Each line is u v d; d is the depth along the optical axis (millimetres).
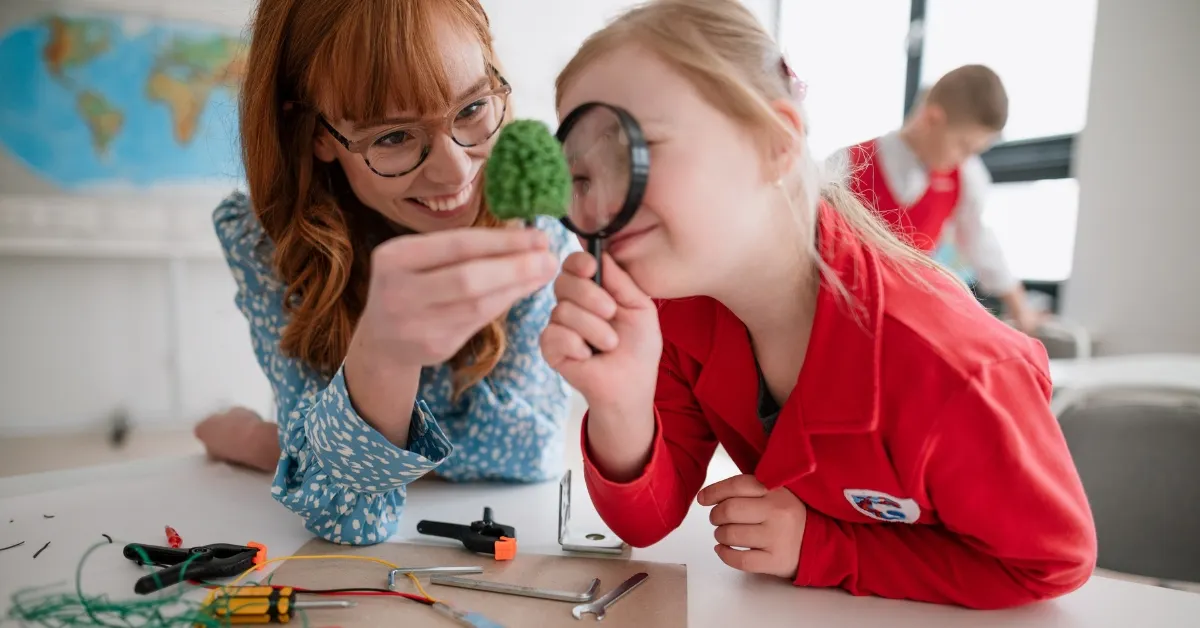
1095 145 2902
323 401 740
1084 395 1353
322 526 777
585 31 3699
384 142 824
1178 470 1227
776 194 598
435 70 771
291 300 983
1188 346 2658
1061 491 590
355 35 756
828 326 638
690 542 785
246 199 1112
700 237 549
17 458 3002
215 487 964
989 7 3408
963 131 2219
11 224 3193
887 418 610
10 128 3176
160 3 3307
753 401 731
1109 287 2885
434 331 573
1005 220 3391
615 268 590
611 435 680
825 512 711
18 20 3158
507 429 985
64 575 689
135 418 3439
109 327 3389
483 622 583
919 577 646
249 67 896
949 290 686
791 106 605
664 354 803
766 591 669
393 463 733
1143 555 1249
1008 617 631
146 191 3369
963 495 596
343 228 949
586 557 739
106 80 3279
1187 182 2631
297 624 590
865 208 791
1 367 3270
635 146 521
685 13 585
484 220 945
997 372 595
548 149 516
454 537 766
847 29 4137
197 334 3502
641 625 590
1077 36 3062
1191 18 2590
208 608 585
